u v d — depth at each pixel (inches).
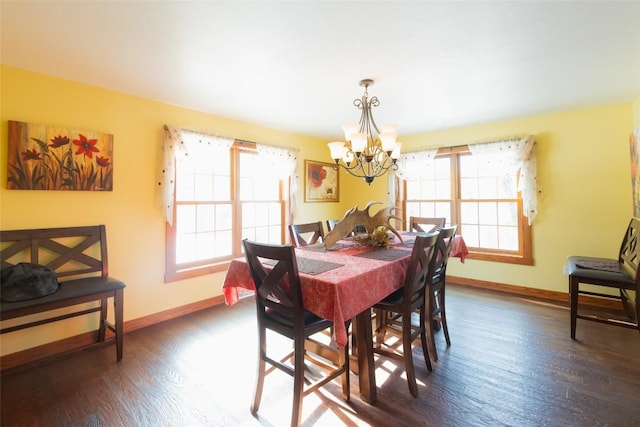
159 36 69.9
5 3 57.2
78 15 61.5
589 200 125.7
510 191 146.8
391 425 61.1
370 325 69.4
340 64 84.7
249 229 147.3
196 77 92.8
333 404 67.7
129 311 106.3
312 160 179.6
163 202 113.0
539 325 107.0
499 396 69.3
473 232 157.2
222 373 80.4
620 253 107.4
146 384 75.4
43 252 87.6
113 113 102.6
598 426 59.6
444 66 86.4
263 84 98.4
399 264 76.7
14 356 84.1
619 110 119.3
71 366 83.4
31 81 86.8
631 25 66.5
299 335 57.8
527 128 138.4
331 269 66.4
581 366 80.8
